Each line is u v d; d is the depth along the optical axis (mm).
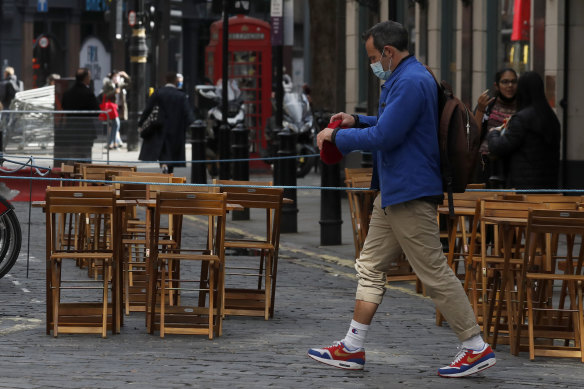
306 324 16500
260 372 13086
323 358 13492
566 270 15008
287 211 28594
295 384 12492
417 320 16969
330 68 45062
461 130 12945
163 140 40188
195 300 18438
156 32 64750
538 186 20828
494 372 13477
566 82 30344
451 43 35938
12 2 92125
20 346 14531
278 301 18516
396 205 12938
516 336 14602
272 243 17156
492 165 22156
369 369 13438
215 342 15000
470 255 15969
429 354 14406
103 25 95125
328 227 26156
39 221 30047
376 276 13414
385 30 12961
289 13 36156
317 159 47844
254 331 15867
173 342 14953
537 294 16062
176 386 12273
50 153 34688
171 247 18141
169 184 16984
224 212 15461
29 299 18234
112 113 63031
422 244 12945
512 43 32562
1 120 34344
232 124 44969
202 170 35000
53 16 93500
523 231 16703
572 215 14141
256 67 48625
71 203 15312
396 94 12812
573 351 14492
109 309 16047
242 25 48625
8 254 19438
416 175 12844
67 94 40812
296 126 45844
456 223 16750
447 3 36125
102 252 15734
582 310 14547
